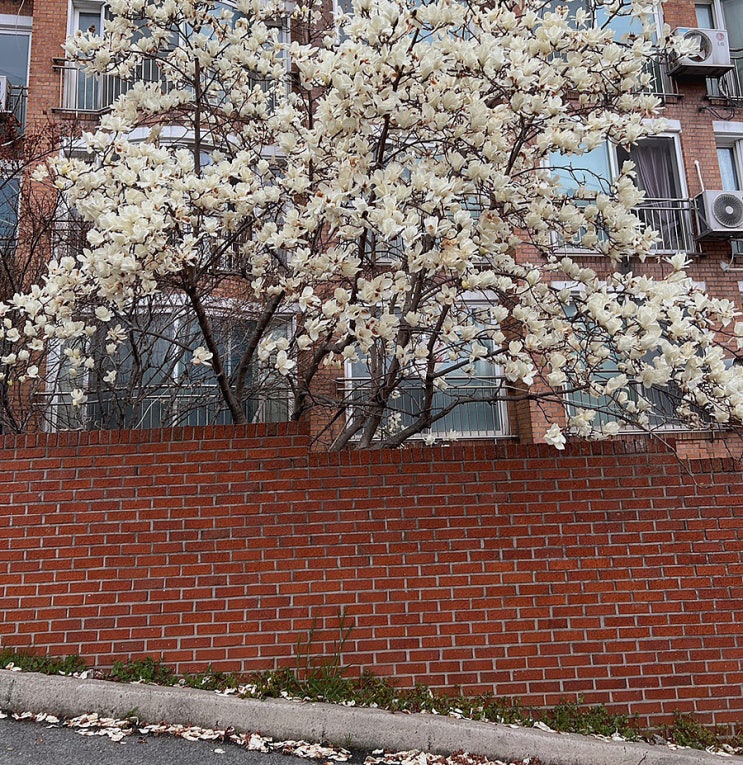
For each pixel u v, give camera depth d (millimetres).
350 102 3807
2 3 10086
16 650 4098
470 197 5051
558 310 4508
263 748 3584
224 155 5336
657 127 4605
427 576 4246
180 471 4375
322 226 4285
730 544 4363
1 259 6320
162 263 3646
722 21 10945
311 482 4363
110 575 4207
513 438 8359
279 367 4086
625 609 4250
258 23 5254
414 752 3648
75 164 3986
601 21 9648
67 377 6391
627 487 4430
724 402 4145
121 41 5098
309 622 4164
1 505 4305
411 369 5008
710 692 4141
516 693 4098
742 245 9844
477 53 3902
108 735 3600
